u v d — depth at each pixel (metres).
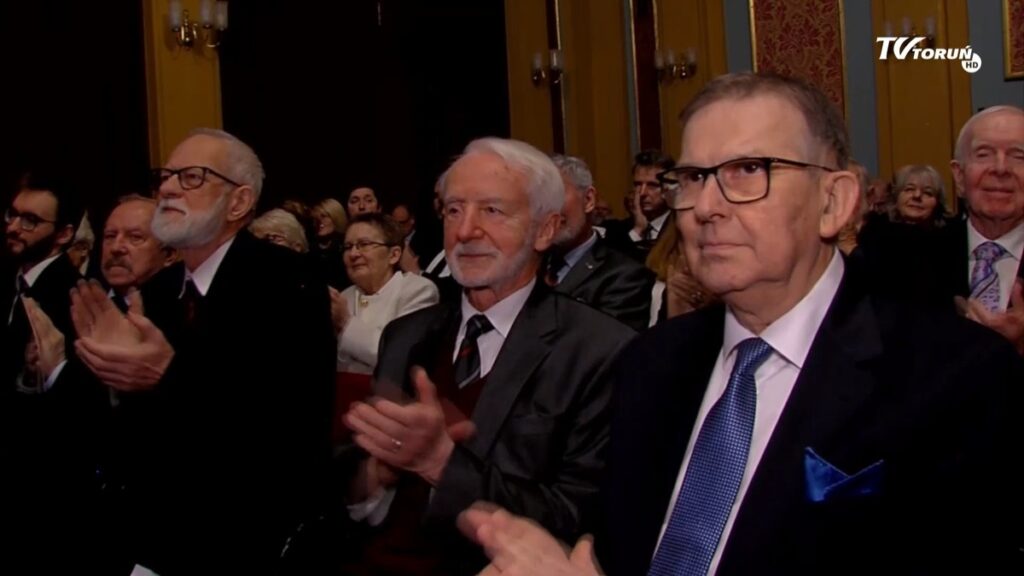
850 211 1.47
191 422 2.46
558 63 9.80
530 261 2.27
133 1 7.65
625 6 9.87
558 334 2.17
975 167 2.96
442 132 9.77
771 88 1.46
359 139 9.20
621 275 3.43
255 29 8.52
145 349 2.58
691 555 1.41
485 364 2.24
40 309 3.51
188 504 2.40
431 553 2.13
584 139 9.98
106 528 2.64
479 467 1.92
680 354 1.63
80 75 7.45
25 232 3.87
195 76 7.73
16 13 7.20
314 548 2.27
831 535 1.33
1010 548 1.35
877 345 1.42
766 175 1.41
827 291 1.48
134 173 7.63
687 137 1.49
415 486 2.21
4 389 3.50
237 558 2.36
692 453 1.49
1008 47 8.48
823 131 1.46
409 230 7.79
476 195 2.22
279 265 2.70
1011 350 1.39
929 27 8.70
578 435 2.08
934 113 8.73
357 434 1.90
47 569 2.87
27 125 7.21
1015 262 2.94
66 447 2.93
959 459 1.33
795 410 1.40
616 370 1.71
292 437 2.45
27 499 2.90
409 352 2.38
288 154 8.71
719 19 9.50
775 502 1.35
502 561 1.36
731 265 1.43
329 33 9.01
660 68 9.64
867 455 1.35
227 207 2.84
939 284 2.98
